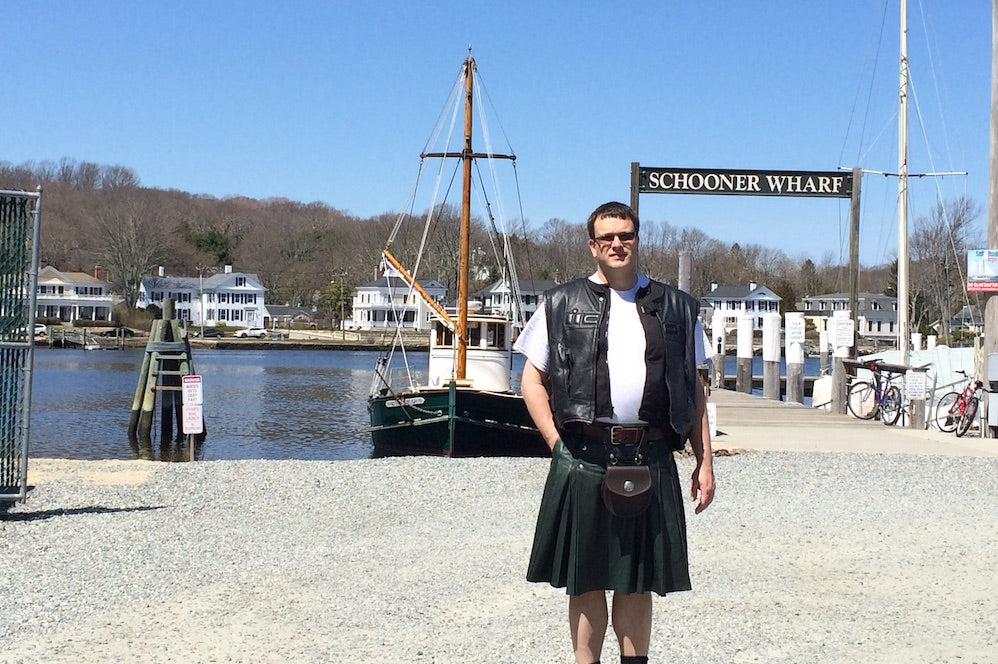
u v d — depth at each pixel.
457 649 5.14
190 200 175.50
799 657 5.02
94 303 133.38
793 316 25.39
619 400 3.89
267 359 82.88
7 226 8.94
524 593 6.25
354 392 46.69
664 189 18.19
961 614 5.82
